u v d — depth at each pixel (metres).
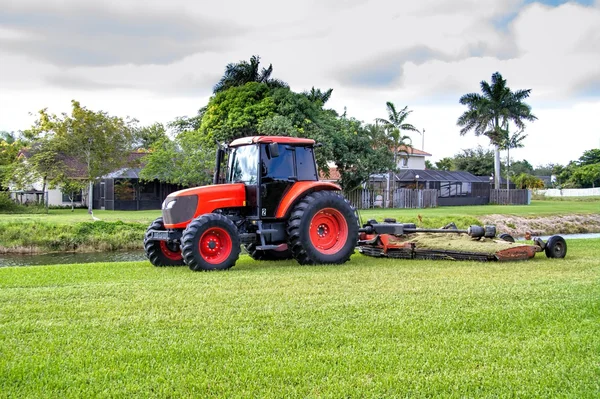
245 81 37.31
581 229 29.53
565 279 8.16
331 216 10.62
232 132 32.88
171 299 6.64
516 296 6.79
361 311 5.98
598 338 4.97
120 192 36.03
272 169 10.38
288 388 3.87
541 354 4.58
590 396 3.78
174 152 31.86
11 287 7.66
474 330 5.29
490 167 73.12
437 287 7.43
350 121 39.00
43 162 29.84
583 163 93.44
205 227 9.52
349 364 4.31
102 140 28.66
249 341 4.88
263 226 10.43
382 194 43.19
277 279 8.20
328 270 9.37
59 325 5.42
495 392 3.85
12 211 32.03
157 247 10.46
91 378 4.03
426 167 81.38
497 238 12.09
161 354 4.52
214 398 3.71
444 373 4.16
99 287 7.49
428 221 25.09
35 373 4.12
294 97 34.62
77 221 22.09
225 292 7.09
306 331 5.18
